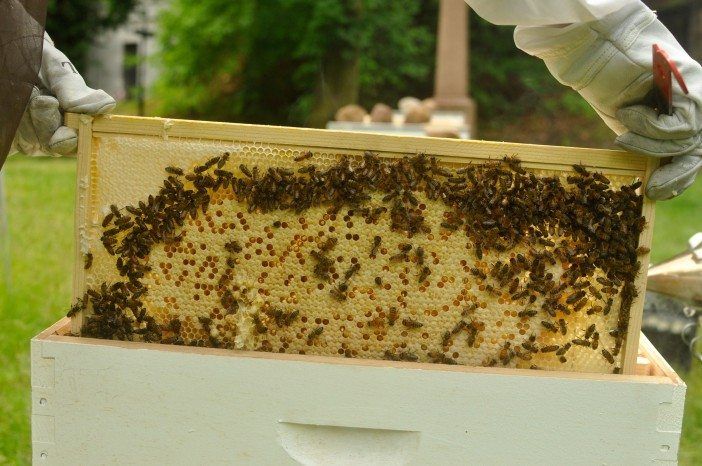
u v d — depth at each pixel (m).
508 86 8.62
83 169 1.28
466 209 1.27
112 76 9.48
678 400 1.25
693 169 1.26
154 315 1.31
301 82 7.97
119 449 1.28
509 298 1.30
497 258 1.29
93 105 1.27
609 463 1.26
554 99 8.48
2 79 1.24
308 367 1.26
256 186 1.28
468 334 1.30
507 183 1.27
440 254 1.29
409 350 1.31
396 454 1.28
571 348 1.30
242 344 1.29
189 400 1.27
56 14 7.79
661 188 1.26
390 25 7.34
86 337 1.30
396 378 1.26
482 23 8.45
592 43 1.27
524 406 1.26
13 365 1.89
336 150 1.27
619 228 1.28
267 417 1.27
